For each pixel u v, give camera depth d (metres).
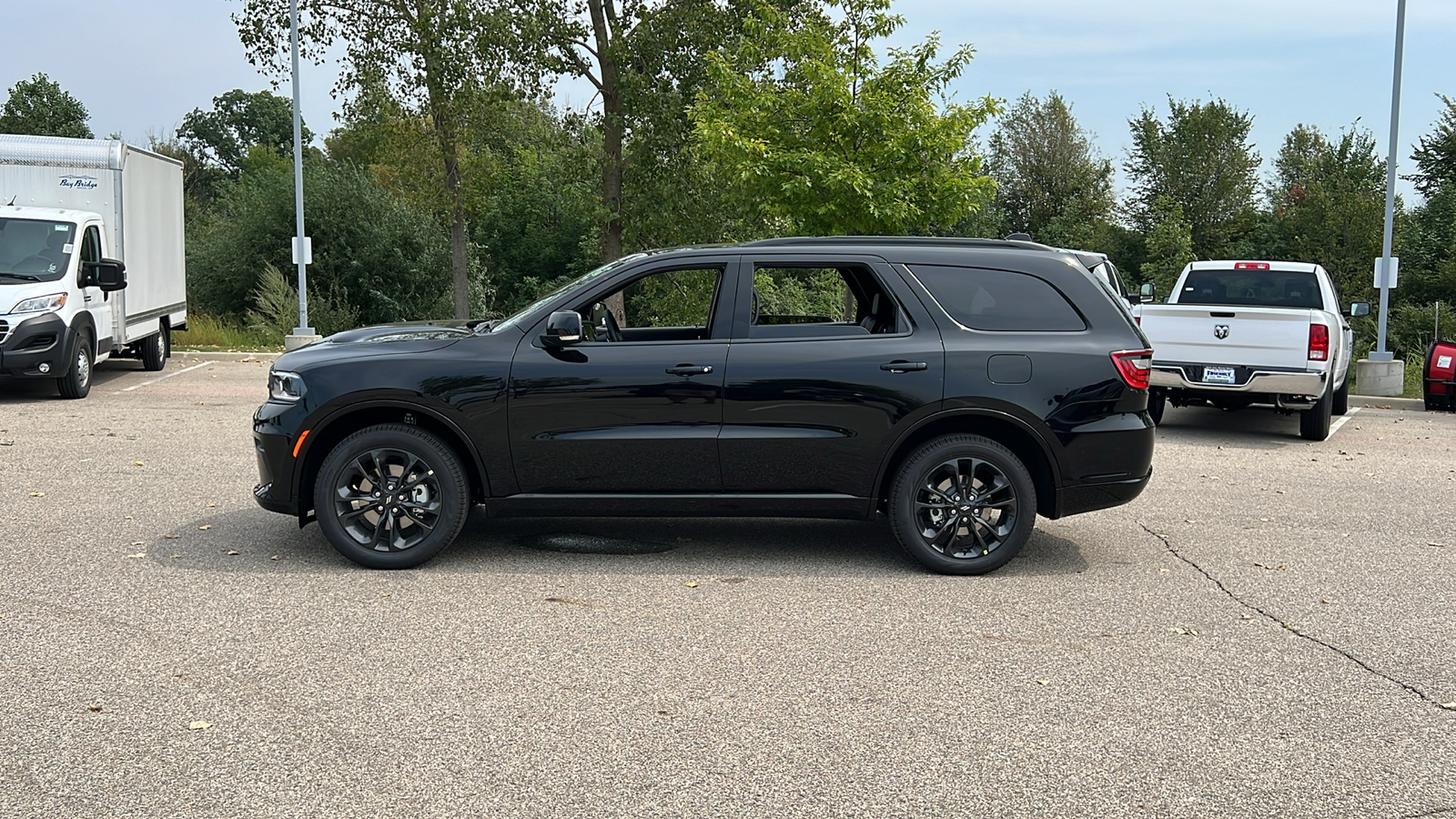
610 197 28.34
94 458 9.44
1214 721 4.20
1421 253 48.47
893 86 16.41
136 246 15.34
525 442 6.08
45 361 12.75
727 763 3.76
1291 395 11.73
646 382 6.06
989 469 6.17
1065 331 6.22
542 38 26.25
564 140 30.25
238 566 6.12
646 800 3.47
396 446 6.06
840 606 5.58
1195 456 10.86
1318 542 7.20
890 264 6.28
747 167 16.30
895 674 4.63
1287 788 3.64
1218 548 7.01
